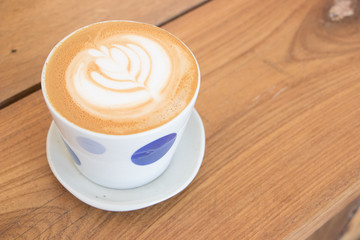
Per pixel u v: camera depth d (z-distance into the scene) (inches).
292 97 13.7
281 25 15.7
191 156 11.8
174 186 11.1
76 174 11.3
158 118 9.6
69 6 15.4
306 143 12.6
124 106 9.7
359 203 16.5
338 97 13.7
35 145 12.0
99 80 10.1
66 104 9.6
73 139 9.6
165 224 10.9
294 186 11.7
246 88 13.8
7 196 11.0
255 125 12.9
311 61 14.7
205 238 10.7
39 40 14.3
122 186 11.1
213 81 13.9
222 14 15.9
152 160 10.3
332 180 11.9
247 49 14.9
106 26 11.5
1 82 13.0
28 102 12.8
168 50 11.1
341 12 16.4
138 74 10.4
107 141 9.2
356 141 12.7
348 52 15.1
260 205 11.4
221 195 11.5
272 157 12.3
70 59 10.5
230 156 12.2
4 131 12.1
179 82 10.4
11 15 14.9
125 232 10.7
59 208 10.9
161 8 15.7
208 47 14.8
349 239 19.4
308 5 16.6
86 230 10.7
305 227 11.1
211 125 12.9
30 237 10.4
